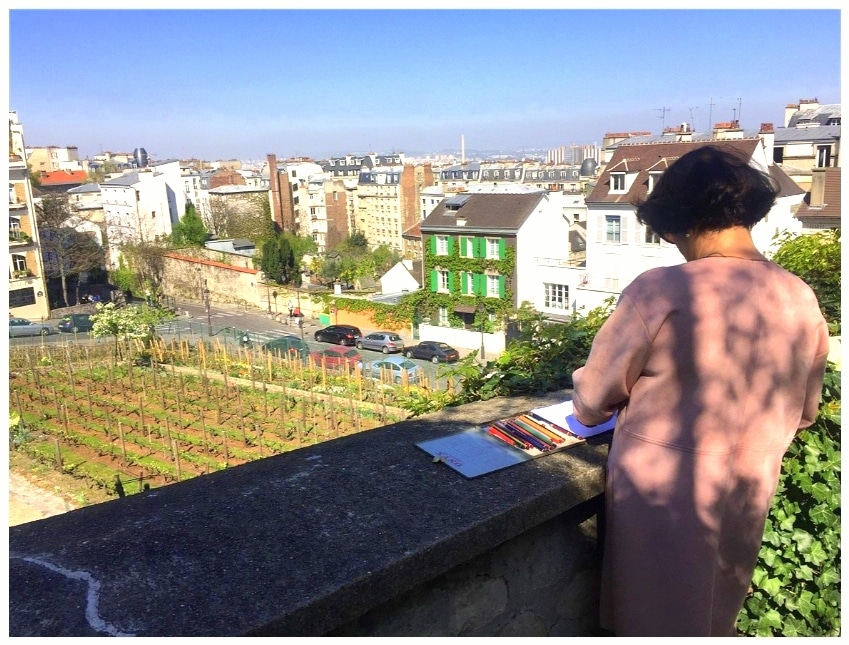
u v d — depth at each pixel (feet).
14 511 41.88
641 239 103.96
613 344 6.08
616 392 6.16
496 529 6.23
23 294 139.85
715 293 5.80
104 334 89.61
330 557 5.51
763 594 9.29
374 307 135.54
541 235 121.49
